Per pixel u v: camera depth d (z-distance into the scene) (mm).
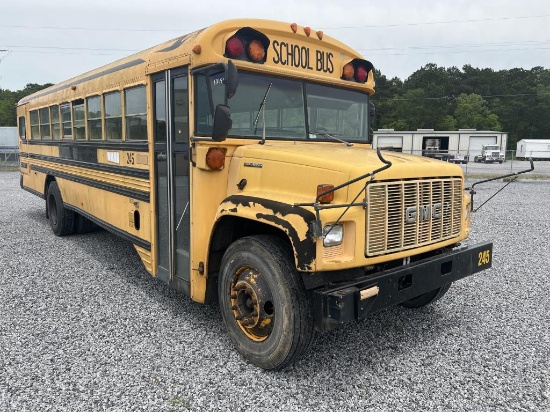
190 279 4184
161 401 3141
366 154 3770
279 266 3311
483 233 8992
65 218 7938
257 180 3689
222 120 3354
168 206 4430
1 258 6695
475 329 4383
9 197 14234
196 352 3852
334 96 4660
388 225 3318
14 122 69938
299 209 3143
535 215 11320
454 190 3895
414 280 3500
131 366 3607
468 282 5832
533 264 6711
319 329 3164
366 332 4309
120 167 5402
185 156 4105
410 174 3451
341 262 3125
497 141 43812
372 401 3174
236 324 3742
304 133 4398
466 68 100188
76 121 6855
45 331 4230
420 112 84375
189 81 3947
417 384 3395
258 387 3330
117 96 5391
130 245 7566
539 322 4547
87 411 3018
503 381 3438
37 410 3021
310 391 3289
